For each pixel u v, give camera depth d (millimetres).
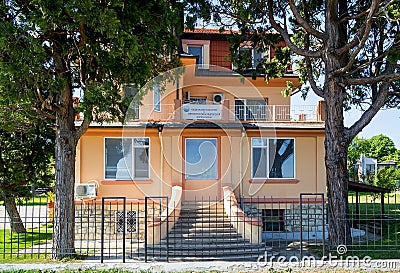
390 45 16297
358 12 17578
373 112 16047
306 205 20469
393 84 19578
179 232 16500
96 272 11188
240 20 17656
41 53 11742
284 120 21094
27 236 20047
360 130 15945
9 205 21062
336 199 15461
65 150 14047
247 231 16000
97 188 19750
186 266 11773
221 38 24672
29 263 12180
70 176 14055
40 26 11266
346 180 15680
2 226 25047
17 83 11844
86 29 12875
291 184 20625
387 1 14883
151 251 15016
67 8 11289
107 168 19984
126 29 12523
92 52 12688
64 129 14062
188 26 16938
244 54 19047
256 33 18453
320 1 18297
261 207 20406
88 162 19859
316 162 20766
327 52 15703
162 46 14023
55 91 12367
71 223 13883
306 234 19516
